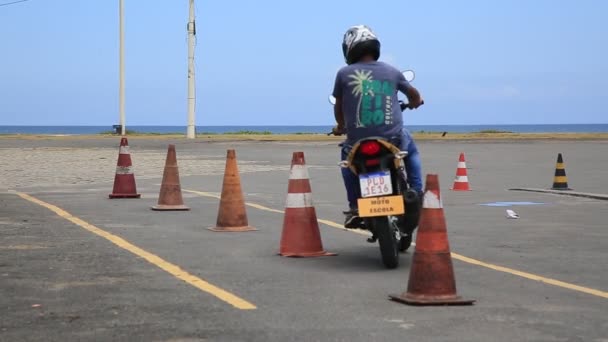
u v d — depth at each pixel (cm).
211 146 3994
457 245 1002
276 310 649
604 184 1920
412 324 606
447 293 673
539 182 1988
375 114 842
